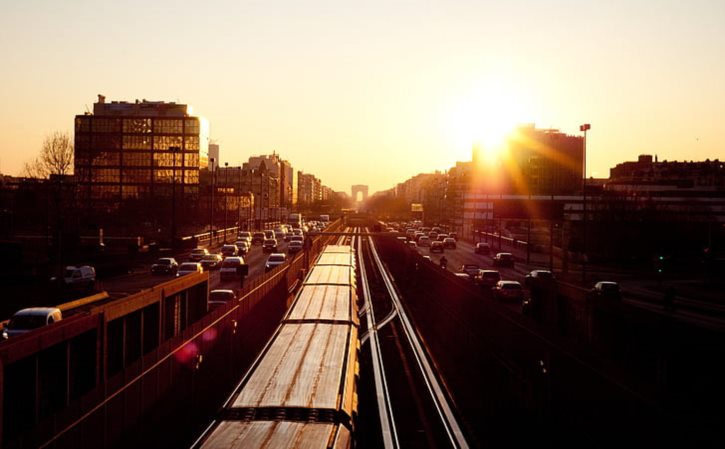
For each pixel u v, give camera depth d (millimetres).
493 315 37438
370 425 28203
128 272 75562
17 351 17438
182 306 35562
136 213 134500
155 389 23672
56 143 96125
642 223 95250
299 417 17266
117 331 25047
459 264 96438
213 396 32938
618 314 27688
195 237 103625
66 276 55938
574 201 109250
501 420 28766
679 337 22625
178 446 26078
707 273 79562
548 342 26938
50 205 94000
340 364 23141
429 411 30266
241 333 41875
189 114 171250
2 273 59094
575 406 24031
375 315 61219
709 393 20641
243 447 15070
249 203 199375
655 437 18656
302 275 73812
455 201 191500
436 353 44219
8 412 17531
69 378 20703
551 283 38750
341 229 188250
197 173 163125
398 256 109875
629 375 20375
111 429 19625
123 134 161875
